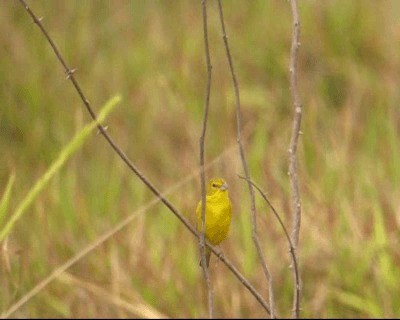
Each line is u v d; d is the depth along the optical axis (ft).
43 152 42.60
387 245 33.50
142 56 48.98
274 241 34.37
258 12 51.44
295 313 16.97
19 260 28.60
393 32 49.21
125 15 52.44
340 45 48.65
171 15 52.75
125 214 37.01
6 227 12.39
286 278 33.19
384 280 32.17
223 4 52.80
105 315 31.50
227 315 31.45
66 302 31.73
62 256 33.63
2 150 43.06
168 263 33.40
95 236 35.01
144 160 43.01
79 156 42.06
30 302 30.78
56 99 46.06
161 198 16.16
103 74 48.01
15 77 46.78
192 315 31.65
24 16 50.39
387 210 36.40
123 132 44.60
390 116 42.78
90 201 38.52
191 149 42.16
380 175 38.58
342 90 47.55
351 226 34.91
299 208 17.24
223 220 21.57
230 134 42.83
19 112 45.11
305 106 45.75
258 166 38.93
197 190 37.35
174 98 45.55
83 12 51.62
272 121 44.52
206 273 16.19
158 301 32.09
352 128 43.47
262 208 35.81
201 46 49.42
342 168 38.81
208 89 15.67
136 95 46.32
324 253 33.99
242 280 17.51
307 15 50.01
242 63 48.44
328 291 32.40
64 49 48.91
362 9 50.19
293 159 17.21
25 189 38.45
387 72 47.67
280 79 47.83
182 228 35.58
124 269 32.96
